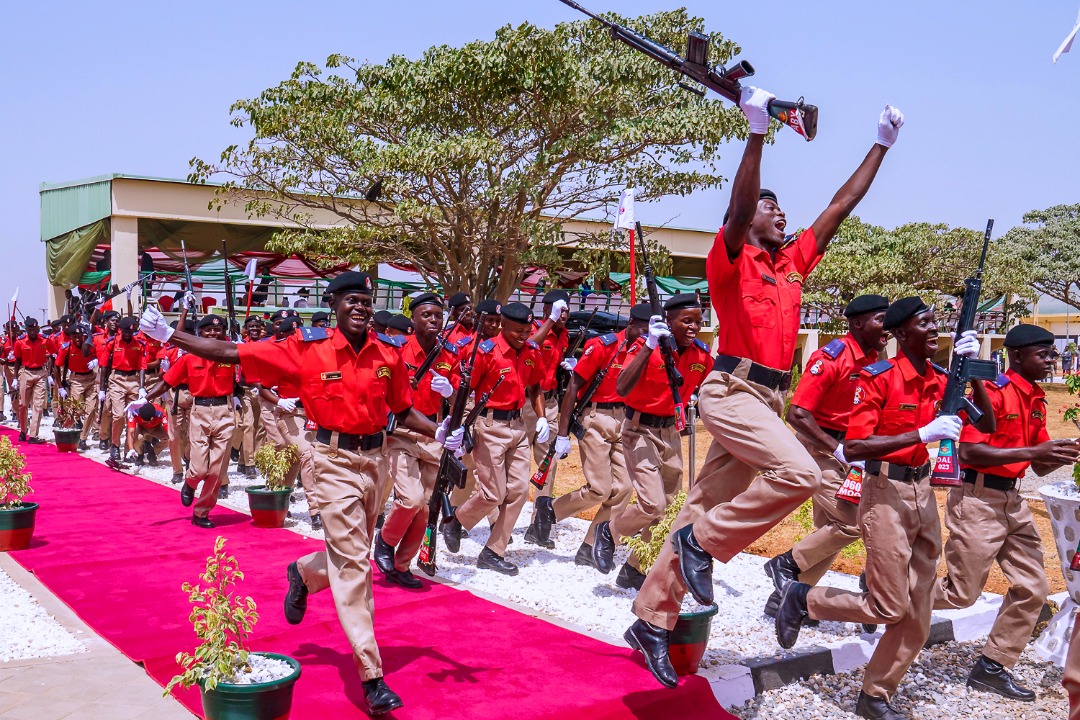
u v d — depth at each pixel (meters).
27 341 17.55
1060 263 44.41
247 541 9.15
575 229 29.70
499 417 8.04
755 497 4.64
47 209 30.69
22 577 7.80
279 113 18.25
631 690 5.21
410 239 20.64
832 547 6.68
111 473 13.73
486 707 4.96
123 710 4.95
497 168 19.38
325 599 7.09
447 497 7.21
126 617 6.64
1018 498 5.90
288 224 28.73
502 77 18.06
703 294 34.56
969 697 5.78
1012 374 6.25
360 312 5.30
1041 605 5.79
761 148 4.34
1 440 8.94
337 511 5.18
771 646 6.13
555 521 8.98
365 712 4.91
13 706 4.98
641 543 6.79
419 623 6.42
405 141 19.27
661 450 7.76
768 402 4.78
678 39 19.08
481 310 8.21
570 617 6.80
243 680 4.50
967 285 5.26
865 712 5.34
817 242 5.02
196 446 9.77
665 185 19.69
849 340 6.63
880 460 5.24
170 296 24.56
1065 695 5.87
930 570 5.28
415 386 7.92
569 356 11.31
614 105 18.66
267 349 5.28
